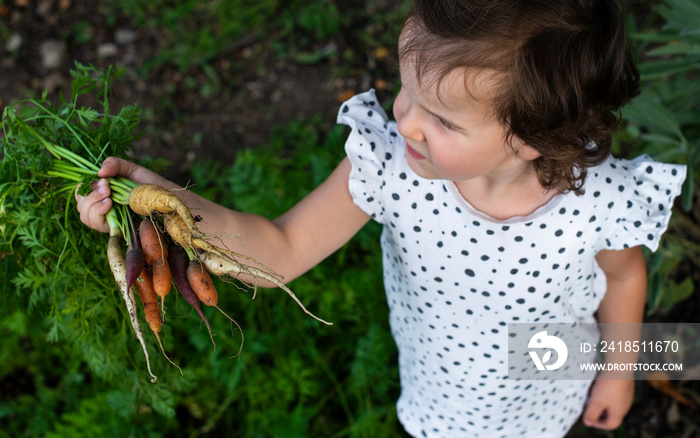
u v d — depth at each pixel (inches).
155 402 45.9
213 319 56.2
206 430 58.0
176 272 35.1
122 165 35.9
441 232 39.8
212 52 75.7
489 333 43.1
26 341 62.7
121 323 41.6
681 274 64.0
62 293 39.5
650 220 39.3
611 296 45.3
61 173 36.7
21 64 75.6
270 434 57.6
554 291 41.1
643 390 61.7
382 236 45.8
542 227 38.8
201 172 68.6
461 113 32.5
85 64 75.5
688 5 50.8
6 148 37.5
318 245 41.1
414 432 52.7
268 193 60.4
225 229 37.5
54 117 37.6
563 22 31.9
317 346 60.9
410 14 33.0
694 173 59.2
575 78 33.2
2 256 40.5
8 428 60.6
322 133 70.8
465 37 31.2
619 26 34.2
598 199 38.8
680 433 60.5
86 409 55.4
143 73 75.0
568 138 34.4
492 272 40.3
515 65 31.7
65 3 79.1
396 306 47.4
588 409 51.0
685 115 57.6
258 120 72.7
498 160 34.7
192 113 73.3
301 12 77.4
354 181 39.9
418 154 35.4
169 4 78.9
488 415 47.8
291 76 74.9
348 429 57.7
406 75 32.7
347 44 75.8
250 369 58.0
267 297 59.0
